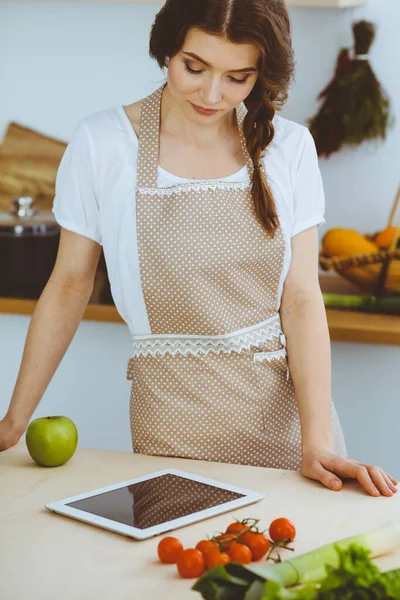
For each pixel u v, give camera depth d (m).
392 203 3.08
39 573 1.35
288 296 2.05
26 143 3.42
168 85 1.97
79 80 3.34
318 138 3.06
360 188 3.10
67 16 3.29
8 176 3.46
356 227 3.12
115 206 1.98
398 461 3.15
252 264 1.99
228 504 1.58
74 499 1.61
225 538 1.37
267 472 1.79
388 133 3.04
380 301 3.07
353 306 3.10
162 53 1.78
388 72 3.01
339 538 1.47
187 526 1.51
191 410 1.97
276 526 1.42
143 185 1.97
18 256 3.21
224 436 1.97
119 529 1.48
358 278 3.09
